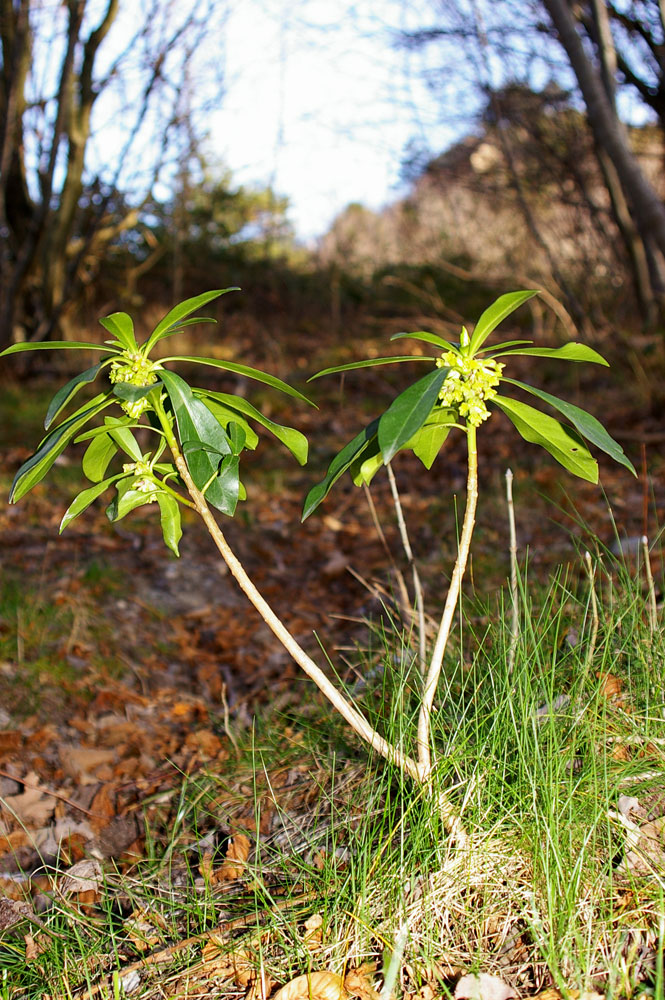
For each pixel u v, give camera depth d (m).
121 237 11.60
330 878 2.03
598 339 8.05
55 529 5.00
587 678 2.34
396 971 1.71
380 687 2.71
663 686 2.27
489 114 9.33
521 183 9.66
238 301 12.36
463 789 2.07
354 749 2.59
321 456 6.79
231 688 3.52
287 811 2.45
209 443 1.73
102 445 1.94
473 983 1.70
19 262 8.48
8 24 7.52
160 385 1.64
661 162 9.11
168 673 3.63
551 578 2.80
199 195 12.80
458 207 12.46
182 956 1.93
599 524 4.63
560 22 6.03
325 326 11.59
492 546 4.57
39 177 8.12
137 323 10.59
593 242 9.27
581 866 1.77
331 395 8.52
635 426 6.35
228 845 2.34
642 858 1.85
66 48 7.79
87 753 2.96
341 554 4.84
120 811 2.71
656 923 1.74
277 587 4.47
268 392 8.38
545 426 1.85
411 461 6.57
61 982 1.91
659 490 5.07
